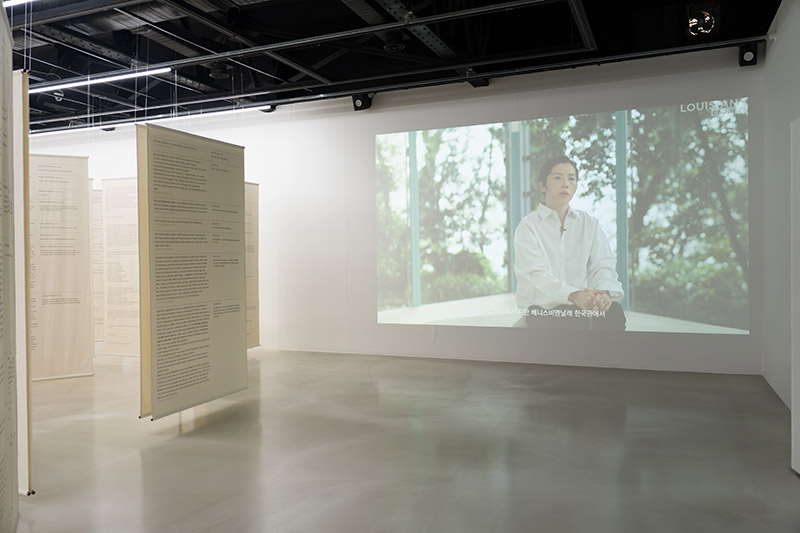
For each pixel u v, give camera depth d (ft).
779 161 20.47
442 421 17.78
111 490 12.59
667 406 19.21
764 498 11.82
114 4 18.29
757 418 17.71
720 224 24.08
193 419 18.28
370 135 30.17
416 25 19.44
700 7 21.68
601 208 25.96
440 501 11.83
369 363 27.66
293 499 12.02
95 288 29.40
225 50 23.62
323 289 31.14
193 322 18.26
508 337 27.66
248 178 32.63
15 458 10.63
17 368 12.30
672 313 24.86
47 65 25.70
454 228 28.68
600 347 26.03
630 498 11.89
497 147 27.81
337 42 23.18
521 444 15.49
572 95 26.45
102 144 35.35
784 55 19.57
